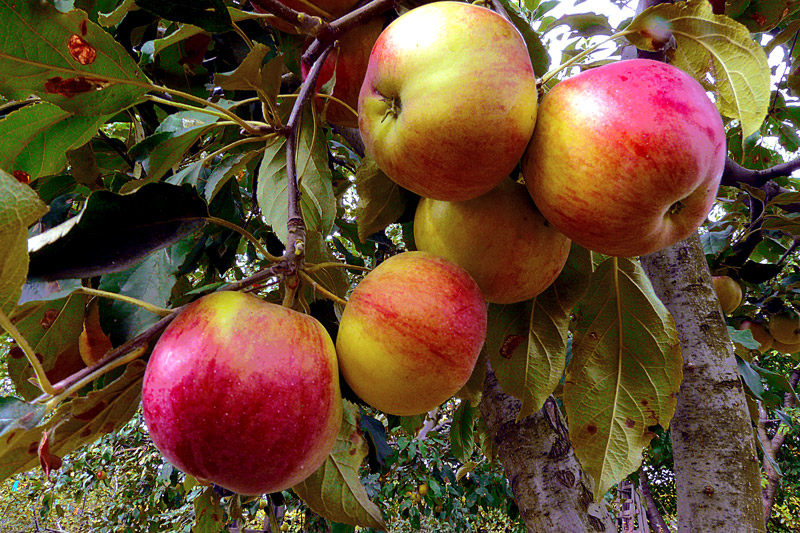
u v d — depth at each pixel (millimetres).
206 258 494
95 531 1781
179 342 185
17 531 2363
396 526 1705
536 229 246
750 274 676
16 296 154
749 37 228
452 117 194
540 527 349
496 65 196
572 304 300
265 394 179
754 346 586
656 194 196
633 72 208
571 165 205
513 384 304
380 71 212
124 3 278
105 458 1499
